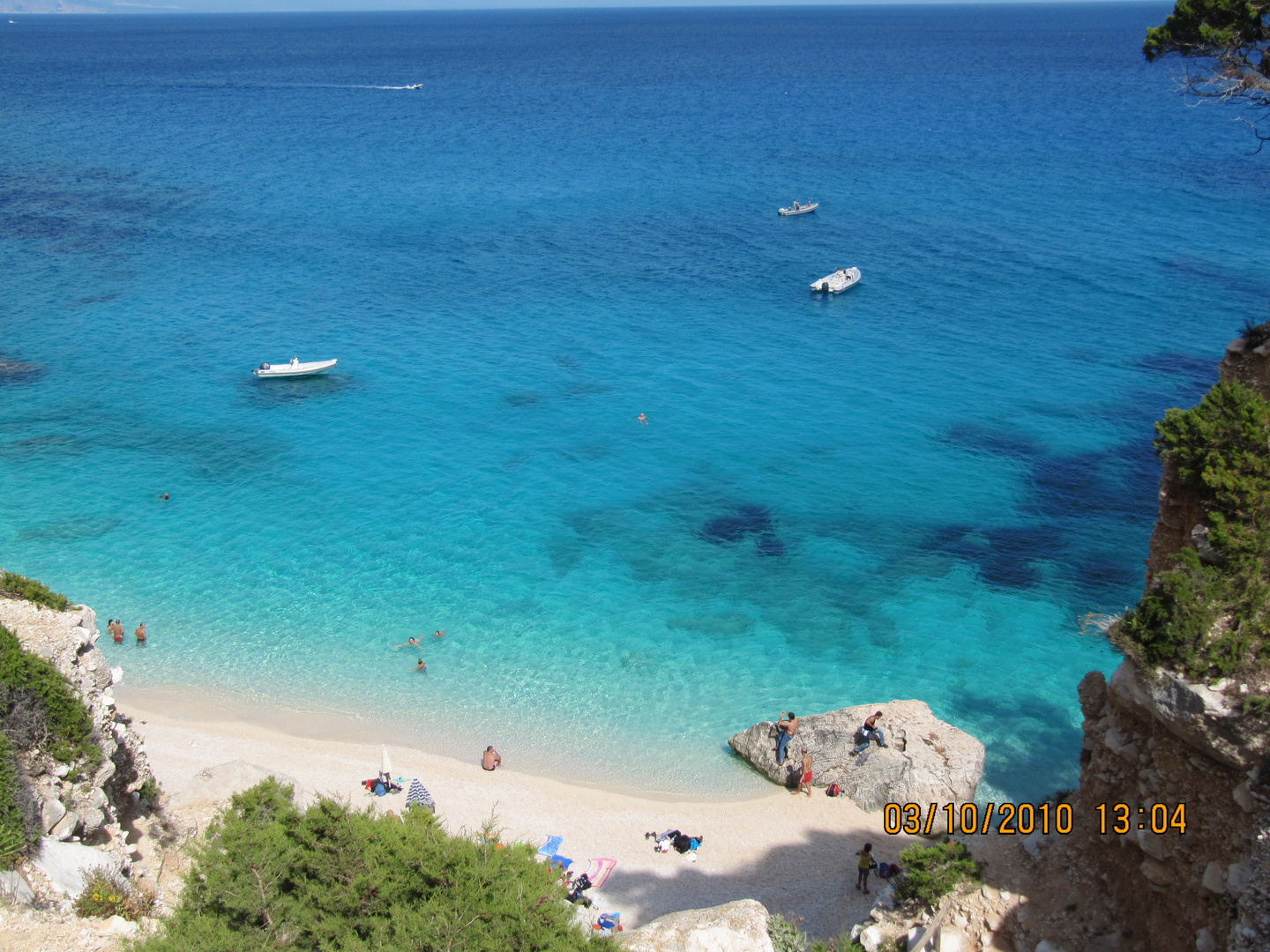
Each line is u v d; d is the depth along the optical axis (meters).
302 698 36.41
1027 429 58.81
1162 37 20.52
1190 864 15.67
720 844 29.56
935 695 36.69
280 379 67.81
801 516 50.09
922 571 45.00
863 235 103.25
